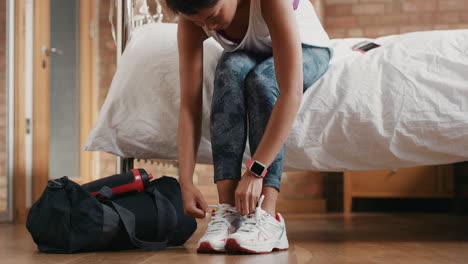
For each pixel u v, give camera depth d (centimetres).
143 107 194
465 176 432
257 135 148
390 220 316
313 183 432
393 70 182
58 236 149
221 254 140
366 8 469
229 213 145
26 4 325
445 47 184
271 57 160
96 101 442
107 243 152
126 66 199
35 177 327
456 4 462
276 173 147
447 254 146
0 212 282
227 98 150
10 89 298
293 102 139
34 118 330
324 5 472
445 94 176
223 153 148
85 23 423
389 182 402
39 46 342
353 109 178
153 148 193
